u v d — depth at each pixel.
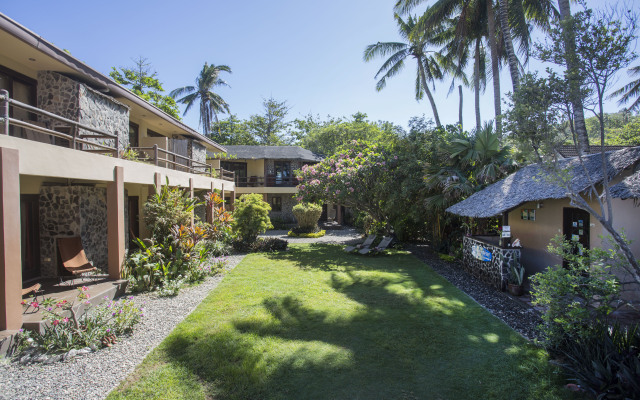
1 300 4.58
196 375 4.08
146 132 14.28
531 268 9.02
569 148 13.05
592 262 4.48
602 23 3.95
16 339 4.58
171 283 7.83
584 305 4.28
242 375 4.08
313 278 9.33
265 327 5.61
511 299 7.28
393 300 7.23
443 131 14.09
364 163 14.72
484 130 11.09
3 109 4.77
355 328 5.62
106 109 9.40
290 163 27.34
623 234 4.35
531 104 4.46
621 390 3.33
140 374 4.09
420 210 13.39
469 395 3.68
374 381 3.97
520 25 15.67
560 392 3.68
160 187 9.82
